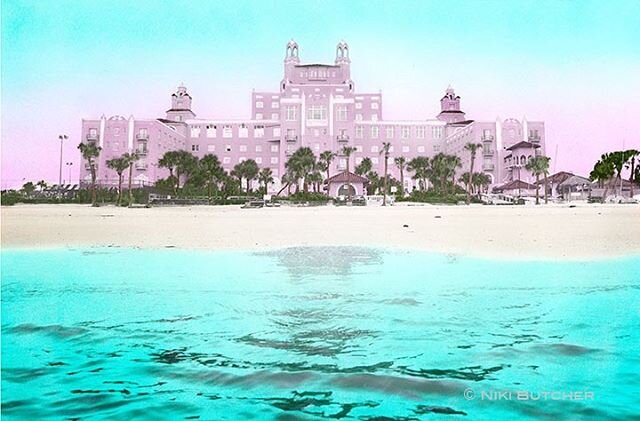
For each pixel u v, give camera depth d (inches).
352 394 201.0
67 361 242.5
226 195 2736.2
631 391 200.1
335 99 3855.8
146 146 3358.8
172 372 227.0
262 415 183.6
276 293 390.6
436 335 281.0
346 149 3289.9
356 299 366.3
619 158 2559.1
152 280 445.4
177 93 4217.5
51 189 2652.6
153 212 1572.3
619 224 1015.0
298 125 3833.7
